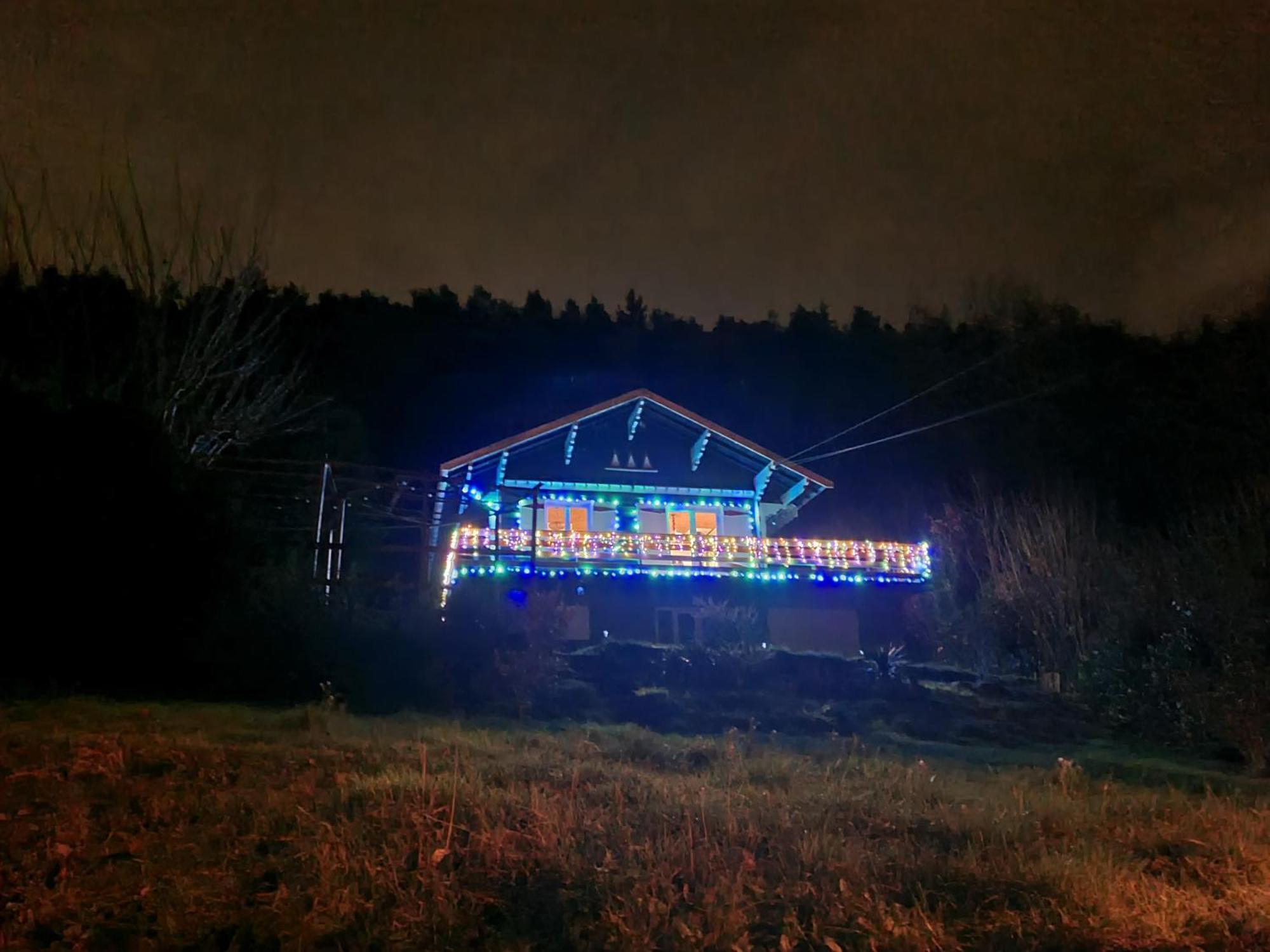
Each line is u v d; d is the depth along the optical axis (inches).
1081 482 1547.7
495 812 346.6
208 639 677.9
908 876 315.3
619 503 1186.0
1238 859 378.6
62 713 511.8
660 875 293.9
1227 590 862.5
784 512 1268.5
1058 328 1990.7
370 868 282.4
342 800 352.2
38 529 632.4
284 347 1675.7
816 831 360.8
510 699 710.5
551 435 1151.6
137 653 653.3
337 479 961.5
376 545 1120.2
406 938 249.1
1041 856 345.7
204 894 265.9
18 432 653.9
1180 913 303.4
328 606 759.1
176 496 708.0
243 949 242.2
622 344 2357.3
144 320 932.6
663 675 858.8
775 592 1149.7
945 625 1174.3
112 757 401.4
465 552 1023.6
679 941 251.9
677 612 1103.6
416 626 742.5
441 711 666.8
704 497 1214.9
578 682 804.6
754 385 2196.1
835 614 1161.4
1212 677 807.1
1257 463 1499.8
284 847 308.0
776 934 268.4
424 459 1616.6
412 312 2156.7
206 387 1011.9
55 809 334.3
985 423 1803.6
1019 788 511.5
